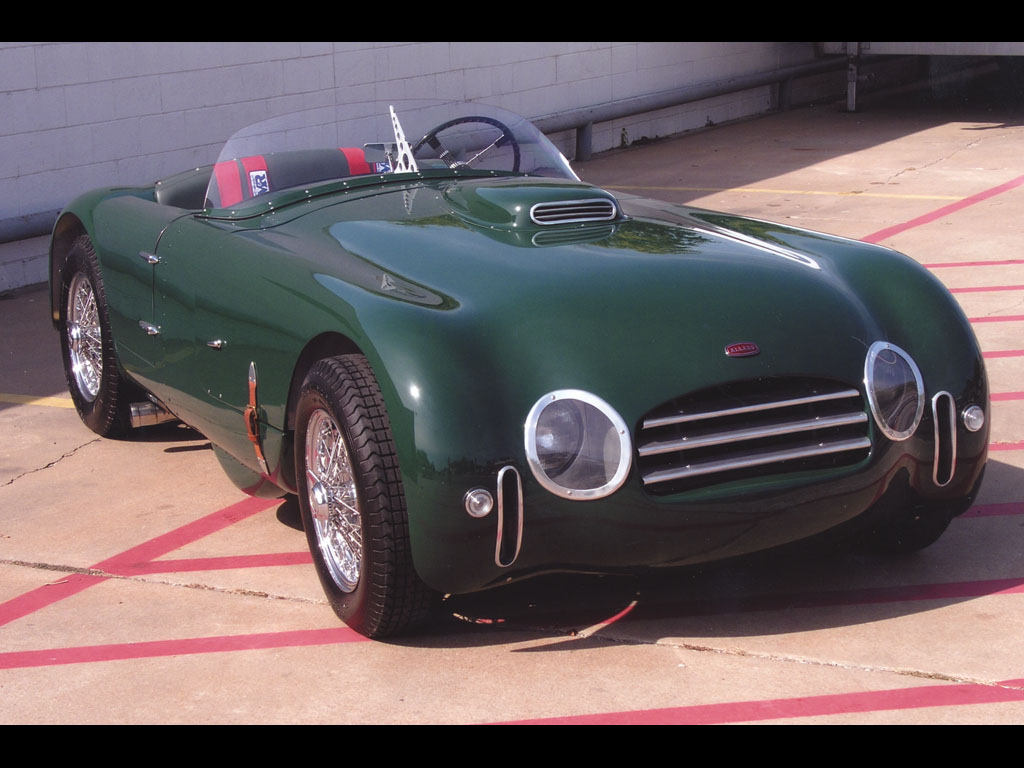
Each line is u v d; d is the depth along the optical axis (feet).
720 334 9.84
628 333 9.71
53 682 9.86
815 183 35.27
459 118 14.73
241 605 11.23
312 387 10.23
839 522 10.07
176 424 17.13
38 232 25.70
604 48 43.34
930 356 10.50
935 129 46.06
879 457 10.07
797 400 9.77
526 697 9.30
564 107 41.93
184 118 29.25
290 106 32.09
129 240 14.37
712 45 48.91
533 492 9.25
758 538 9.77
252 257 11.84
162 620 10.96
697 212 13.28
